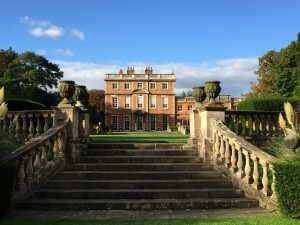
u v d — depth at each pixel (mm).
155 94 68062
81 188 7996
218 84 10234
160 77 68250
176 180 8289
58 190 7703
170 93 68062
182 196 7555
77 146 9555
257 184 7367
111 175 8547
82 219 6090
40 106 16078
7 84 46188
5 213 6008
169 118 67938
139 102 67812
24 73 48062
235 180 8102
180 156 9836
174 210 6934
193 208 7062
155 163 9398
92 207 7031
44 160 8172
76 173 8555
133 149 10375
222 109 9914
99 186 8016
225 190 7688
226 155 8695
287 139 6551
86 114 11352
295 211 5848
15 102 14117
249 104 14328
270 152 9602
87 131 11406
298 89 15391
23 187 7250
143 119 67688
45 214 6551
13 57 52750
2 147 8336
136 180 8281
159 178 8547
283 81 25859
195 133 10758
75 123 9789
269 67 40938
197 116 10836
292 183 5910
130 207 7035
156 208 7035
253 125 11164
